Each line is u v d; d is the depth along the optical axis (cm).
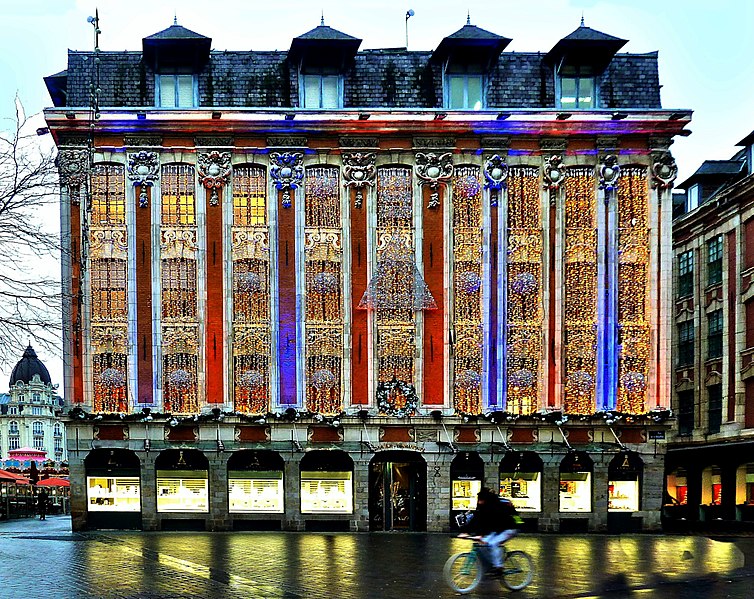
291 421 3575
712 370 4184
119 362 3569
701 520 4406
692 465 4575
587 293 3691
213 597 1616
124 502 3550
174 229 3616
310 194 3672
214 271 3612
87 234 3575
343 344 3631
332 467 3609
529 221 3706
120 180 3625
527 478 3653
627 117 3678
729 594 1684
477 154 3700
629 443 3653
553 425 3631
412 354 3644
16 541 2938
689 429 4428
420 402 3622
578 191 3719
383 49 3950
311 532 3519
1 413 17662
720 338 4128
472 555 1727
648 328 3684
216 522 3534
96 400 3550
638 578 1938
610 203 3703
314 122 3631
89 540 3000
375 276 3647
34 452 9731
